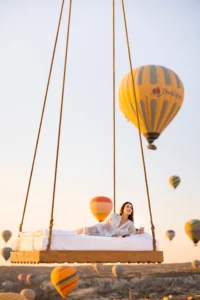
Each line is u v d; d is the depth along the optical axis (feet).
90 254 20.40
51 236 19.90
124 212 24.26
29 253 20.36
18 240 22.53
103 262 20.67
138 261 21.33
